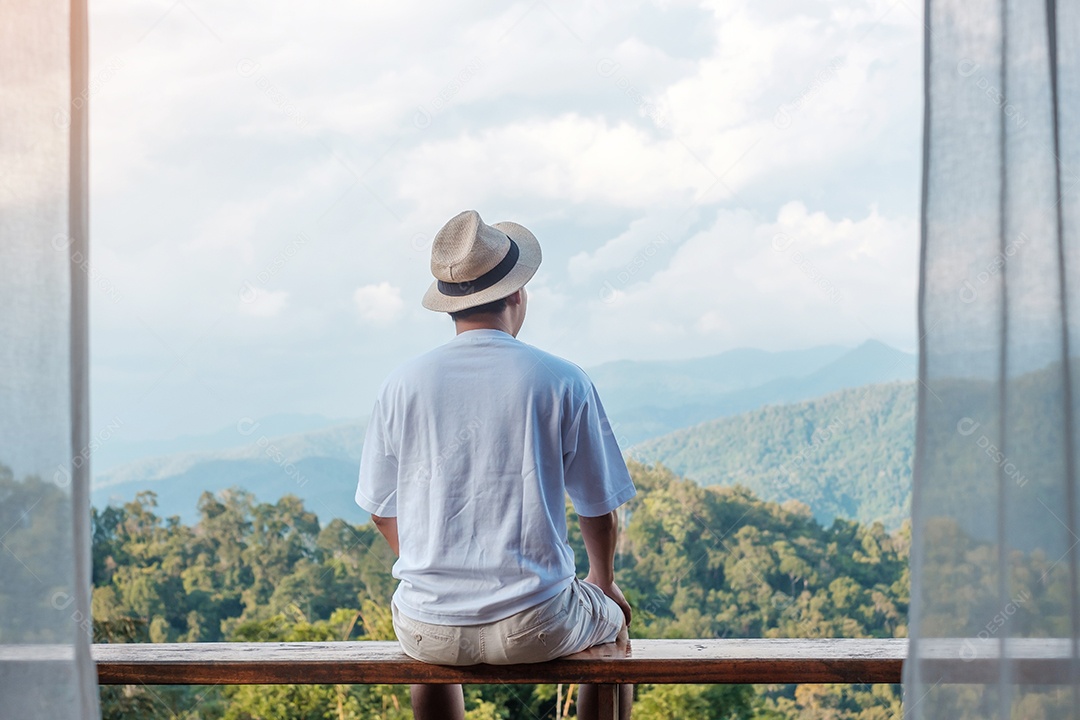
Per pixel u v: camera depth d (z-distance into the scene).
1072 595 1.44
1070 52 1.47
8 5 1.48
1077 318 1.46
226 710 12.15
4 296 1.46
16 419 1.46
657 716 12.97
